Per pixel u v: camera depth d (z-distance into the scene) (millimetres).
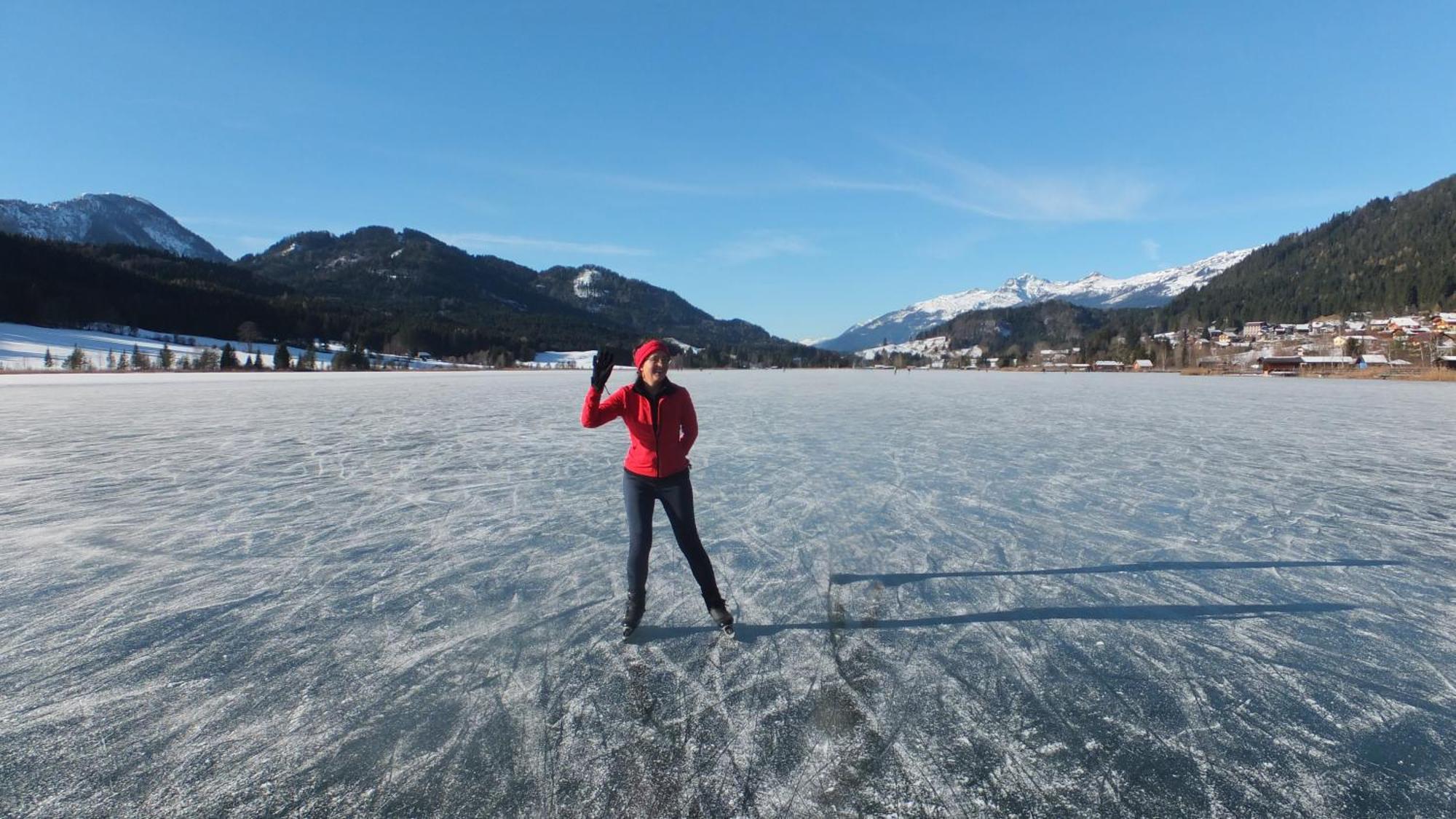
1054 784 2119
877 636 3219
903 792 2076
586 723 2451
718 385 33500
